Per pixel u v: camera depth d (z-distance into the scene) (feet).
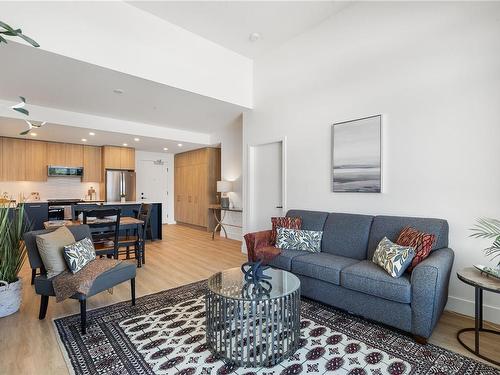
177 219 29.84
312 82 12.67
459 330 7.52
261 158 15.58
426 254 7.58
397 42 9.87
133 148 25.93
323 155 12.21
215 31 13.07
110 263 8.70
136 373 5.82
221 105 15.25
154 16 11.90
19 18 8.70
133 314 8.48
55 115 16.15
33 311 8.65
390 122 10.05
